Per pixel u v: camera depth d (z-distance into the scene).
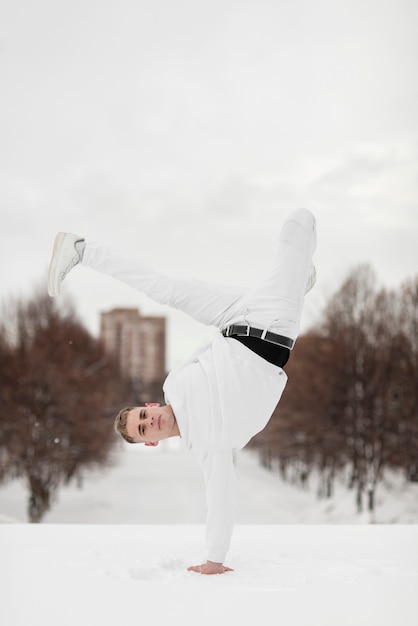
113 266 4.94
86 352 39.31
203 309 4.85
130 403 56.53
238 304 4.77
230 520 4.44
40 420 29.77
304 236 4.75
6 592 3.75
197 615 3.28
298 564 4.78
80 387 32.78
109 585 3.92
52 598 3.61
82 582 4.00
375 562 4.85
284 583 4.00
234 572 4.41
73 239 5.00
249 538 6.39
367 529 7.11
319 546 5.79
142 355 97.75
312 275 5.21
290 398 33.66
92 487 42.19
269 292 4.66
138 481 47.50
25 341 32.94
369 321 32.19
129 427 4.54
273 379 4.53
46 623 3.18
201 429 4.43
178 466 62.53
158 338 98.44
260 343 4.57
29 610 3.38
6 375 30.92
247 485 43.25
